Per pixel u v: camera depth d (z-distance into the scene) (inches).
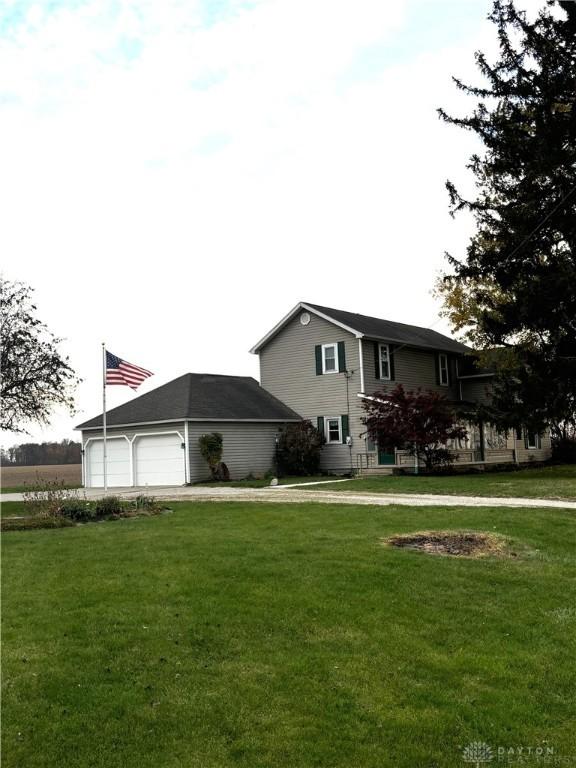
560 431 1457.9
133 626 283.1
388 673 247.6
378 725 214.5
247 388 1369.3
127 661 251.4
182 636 273.7
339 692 233.1
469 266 1060.5
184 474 1159.0
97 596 321.7
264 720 215.3
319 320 1289.4
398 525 488.7
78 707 219.8
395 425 1020.5
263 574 354.6
